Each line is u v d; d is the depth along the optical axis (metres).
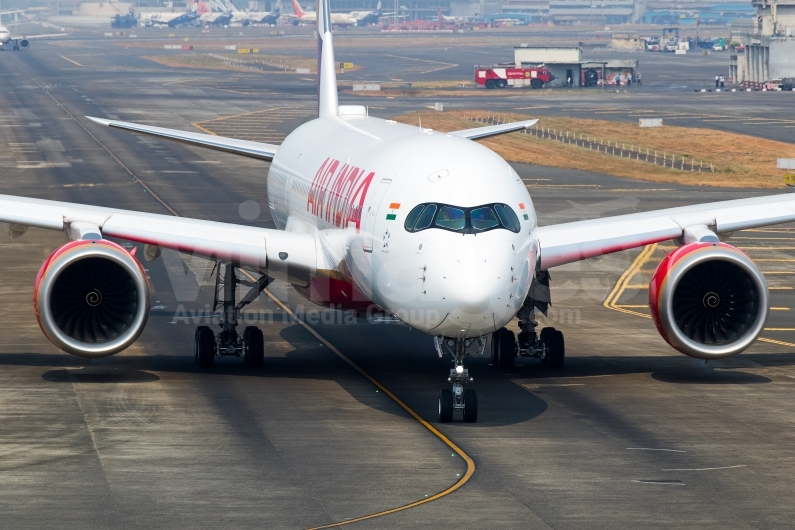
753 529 64.94
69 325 98.81
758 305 101.31
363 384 104.38
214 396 98.38
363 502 69.38
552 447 82.50
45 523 65.12
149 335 129.25
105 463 77.44
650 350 123.88
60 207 107.81
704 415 92.75
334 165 116.62
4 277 170.38
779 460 79.38
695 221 109.75
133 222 106.69
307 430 86.94
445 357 118.25
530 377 108.50
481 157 95.19
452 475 75.25
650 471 76.50
